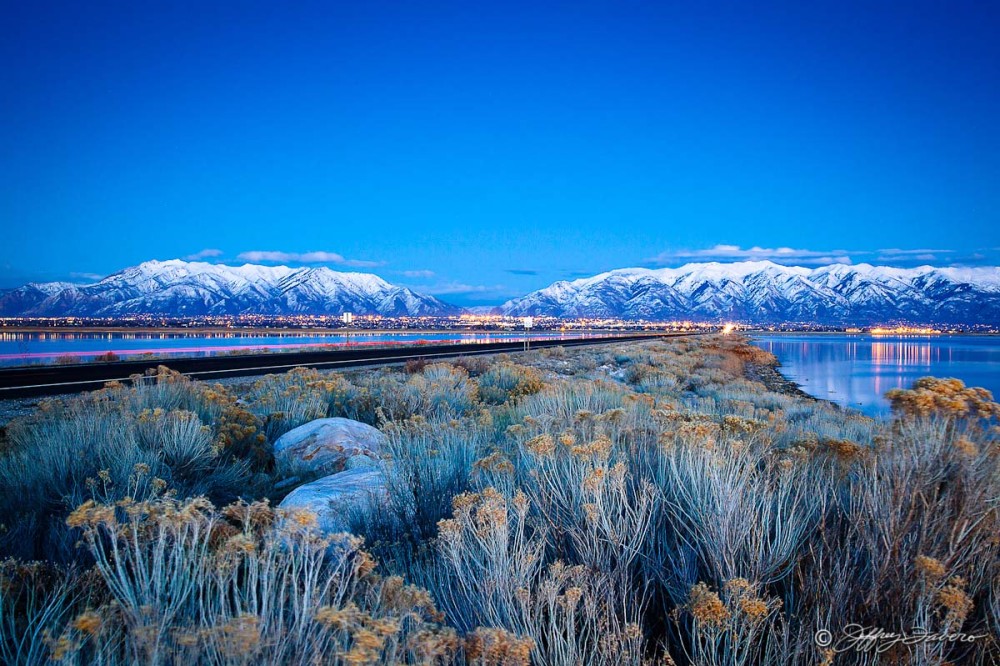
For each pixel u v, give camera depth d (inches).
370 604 102.4
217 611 93.7
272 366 1051.3
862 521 124.9
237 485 261.3
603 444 149.5
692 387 1123.9
